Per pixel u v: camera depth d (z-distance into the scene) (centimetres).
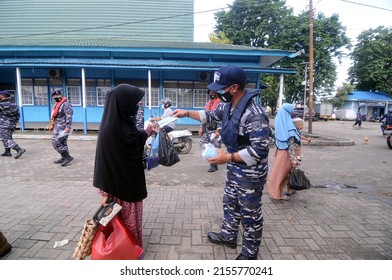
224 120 261
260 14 2786
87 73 1330
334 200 467
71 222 356
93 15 1834
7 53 1334
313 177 636
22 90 1345
